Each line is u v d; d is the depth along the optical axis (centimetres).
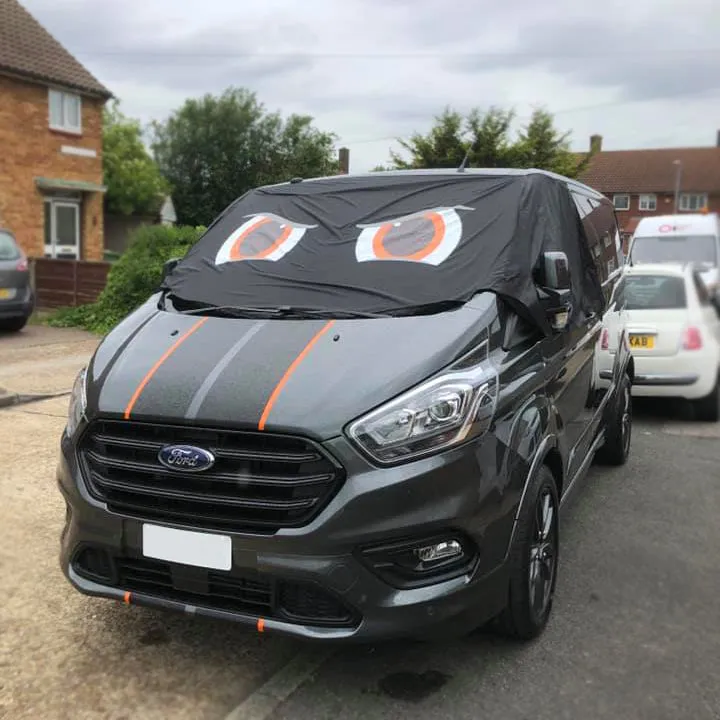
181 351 328
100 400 309
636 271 817
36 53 2100
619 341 586
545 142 2414
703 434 741
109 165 2966
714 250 1620
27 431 673
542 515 345
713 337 769
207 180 3488
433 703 303
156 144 3506
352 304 357
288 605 282
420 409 285
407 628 279
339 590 272
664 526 494
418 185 438
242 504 278
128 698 304
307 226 427
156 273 1306
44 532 457
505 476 301
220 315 365
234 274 402
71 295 1502
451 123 2378
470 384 296
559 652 340
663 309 780
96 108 2236
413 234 398
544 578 352
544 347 368
